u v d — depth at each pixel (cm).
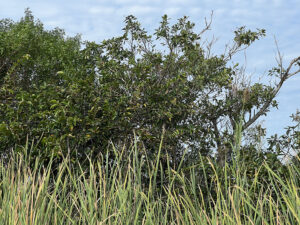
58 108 626
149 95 669
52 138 583
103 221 305
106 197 352
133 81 699
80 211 358
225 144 637
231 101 735
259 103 784
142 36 822
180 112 690
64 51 1061
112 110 632
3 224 310
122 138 628
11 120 681
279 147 596
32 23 1202
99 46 803
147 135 617
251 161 570
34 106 675
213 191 538
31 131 630
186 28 801
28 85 969
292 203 278
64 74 697
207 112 748
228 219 285
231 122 749
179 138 680
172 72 763
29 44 1077
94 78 741
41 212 315
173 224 338
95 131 613
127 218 320
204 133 704
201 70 776
